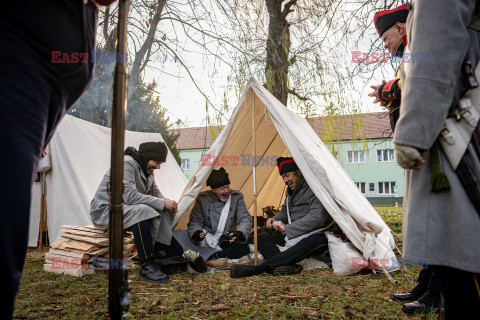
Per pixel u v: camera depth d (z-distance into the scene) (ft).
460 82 3.80
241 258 13.61
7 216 2.40
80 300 9.22
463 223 3.46
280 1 26.03
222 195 14.38
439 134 3.72
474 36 3.88
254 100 14.19
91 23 3.36
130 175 12.83
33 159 2.65
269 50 24.38
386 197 107.34
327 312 7.96
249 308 8.31
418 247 3.64
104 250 12.55
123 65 3.61
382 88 8.08
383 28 7.66
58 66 2.94
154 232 12.29
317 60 23.49
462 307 3.70
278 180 19.98
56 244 12.94
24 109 2.59
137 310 8.32
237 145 16.34
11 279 2.49
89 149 18.54
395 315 7.72
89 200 16.70
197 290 10.13
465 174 3.56
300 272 12.14
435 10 3.71
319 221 12.85
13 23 2.60
